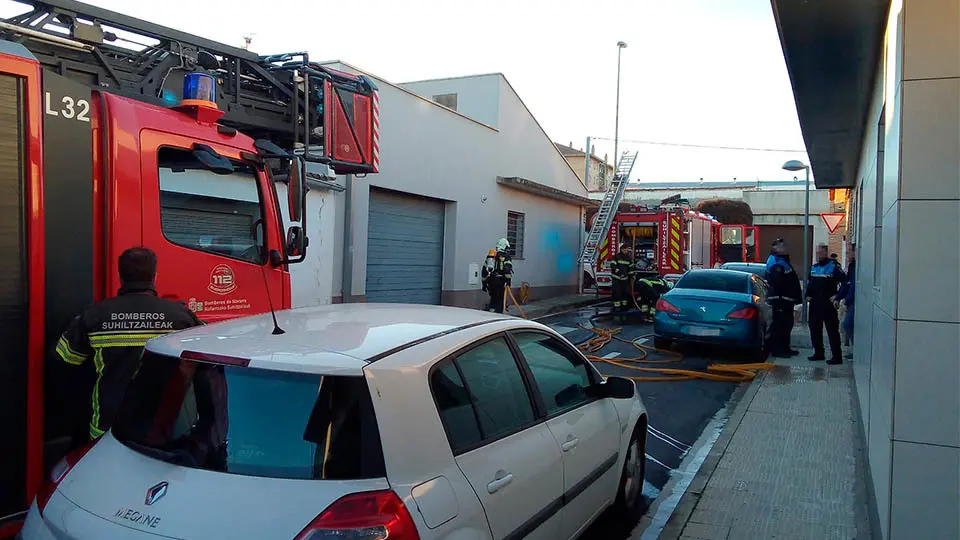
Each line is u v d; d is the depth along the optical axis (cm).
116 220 403
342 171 700
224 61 597
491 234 1916
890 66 430
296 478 247
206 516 238
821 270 1109
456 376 310
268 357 273
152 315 370
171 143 438
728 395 918
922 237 359
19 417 342
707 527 478
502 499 303
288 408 260
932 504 354
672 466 630
